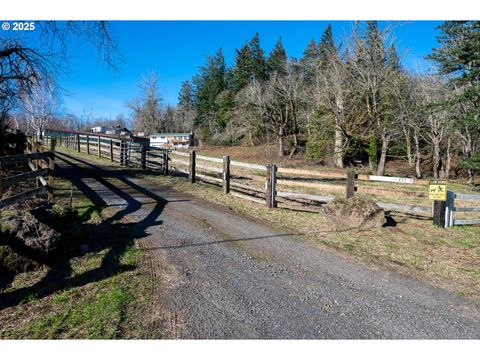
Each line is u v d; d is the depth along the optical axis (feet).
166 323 10.45
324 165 87.61
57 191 28.19
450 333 10.46
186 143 173.58
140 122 233.55
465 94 50.29
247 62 146.00
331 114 79.61
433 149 78.69
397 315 11.41
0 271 13.03
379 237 20.15
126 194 29.48
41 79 34.37
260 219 23.36
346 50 71.51
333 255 16.92
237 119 118.42
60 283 12.78
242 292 12.65
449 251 17.98
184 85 227.61
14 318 10.53
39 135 75.82
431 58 62.69
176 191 32.42
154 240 17.93
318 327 10.58
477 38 51.39
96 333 9.87
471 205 36.47
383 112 70.18
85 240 17.06
